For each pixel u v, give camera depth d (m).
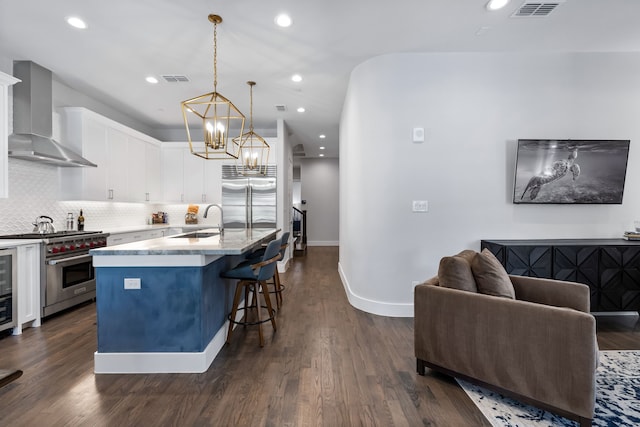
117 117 5.14
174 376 2.13
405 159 3.32
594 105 3.34
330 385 2.02
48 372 2.17
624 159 3.28
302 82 4.02
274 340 2.74
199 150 5.89
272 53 3.28
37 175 3.72
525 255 3.01
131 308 2.19
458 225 3.33
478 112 3.31
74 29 2.83
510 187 3.33
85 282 3.61
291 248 7.11
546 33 2.95
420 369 2.15
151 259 2.19
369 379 2.10
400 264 3.35
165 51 3.23
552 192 3.29
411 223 3.33
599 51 3.31
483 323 1.85
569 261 3.00
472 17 2.69
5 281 2.76
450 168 3.32
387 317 3.32
